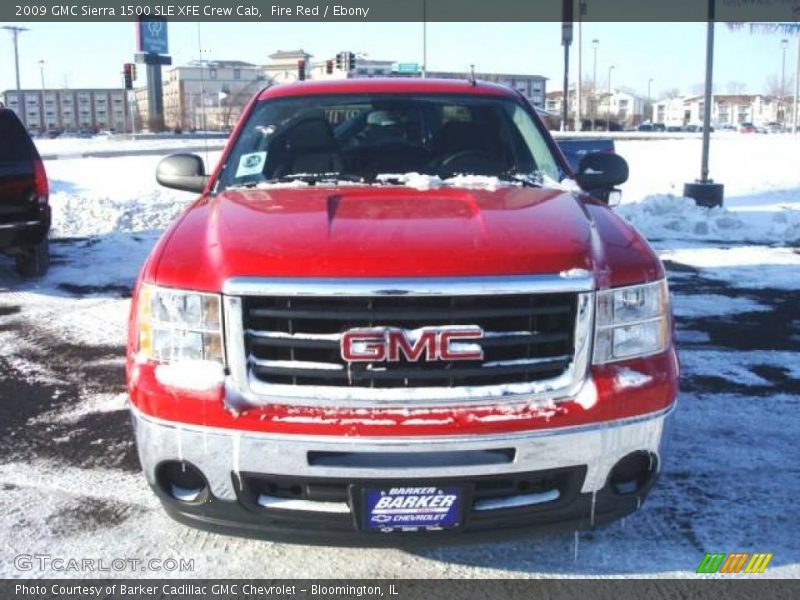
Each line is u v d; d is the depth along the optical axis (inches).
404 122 172.6
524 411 103.7
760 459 156.3
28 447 165.0
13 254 320.2
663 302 115.6
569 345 107.0
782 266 343.9
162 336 110.0
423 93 178.2
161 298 110.7
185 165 169.3
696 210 457.7
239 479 104.6
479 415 102.6
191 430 105.0
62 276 333.7
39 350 232.1
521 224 117.4
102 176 777.6
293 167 162.7
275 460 102.9
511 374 105.7
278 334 104.7
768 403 186.4
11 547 126.8
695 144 1255.5
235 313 104.7
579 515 108.7
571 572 119.4
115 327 256.2
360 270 104.4
